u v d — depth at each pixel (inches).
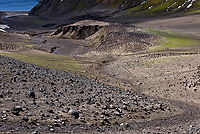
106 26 6067.9
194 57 2481.5
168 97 1644.9
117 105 1078.4
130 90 1823.3
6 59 1886.1
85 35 6865.2
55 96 1001.5
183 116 1136.8
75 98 1047.0
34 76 1382.9
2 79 1068.5
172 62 2493.8
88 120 766.5
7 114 608.1
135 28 5920.3
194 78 1831.9
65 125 662.5
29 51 3676.2
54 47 5452.8
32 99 839.7
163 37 4992.6
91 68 2817.4
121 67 2805.1
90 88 1414.9
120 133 685.3
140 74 2351.1
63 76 1743.4
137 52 3789.4
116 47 4335.6
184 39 4763.8
